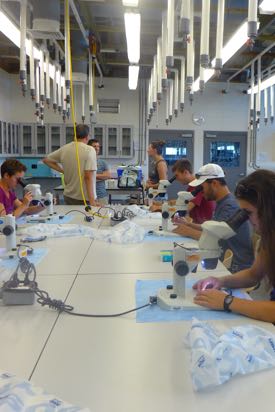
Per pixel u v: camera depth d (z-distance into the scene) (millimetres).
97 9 3998
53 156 3602
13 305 1192
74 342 952
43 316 1113
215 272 1521
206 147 7562
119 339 969
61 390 747
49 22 3002
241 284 1342
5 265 1598
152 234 2311
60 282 1425
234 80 7191
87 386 762
